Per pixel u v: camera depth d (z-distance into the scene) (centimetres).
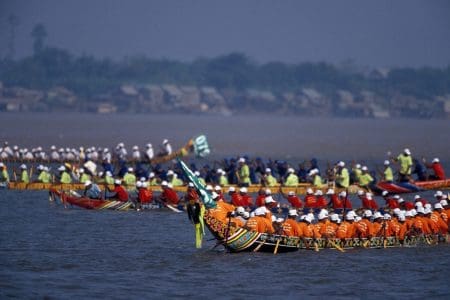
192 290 14200
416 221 18088
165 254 16912
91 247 17550
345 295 14112
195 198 16700
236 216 17500
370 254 17112
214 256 16738
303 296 14000
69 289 14112
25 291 13888
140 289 14200
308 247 17200
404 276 15388
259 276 15175
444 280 15150
